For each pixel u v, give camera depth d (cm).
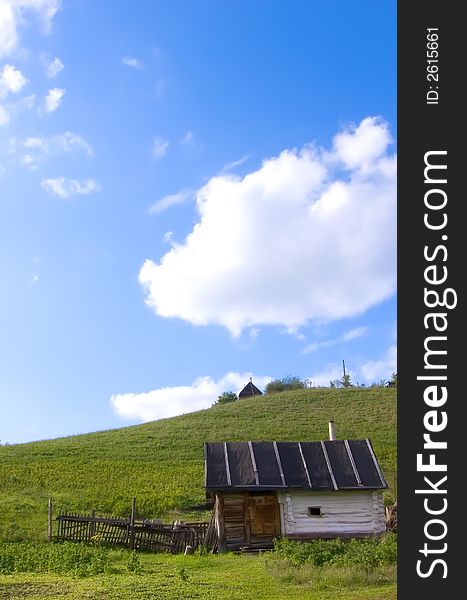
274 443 3089
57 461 5281
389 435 6228
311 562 1903
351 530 2864
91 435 6862
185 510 3881
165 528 2900
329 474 2938
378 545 2114
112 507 3838
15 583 1688
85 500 3941
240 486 2831
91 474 4778
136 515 3697
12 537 2961
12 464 5106
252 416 7456
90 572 1966
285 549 2108
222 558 2464
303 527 2858
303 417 7275
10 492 4112
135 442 6194
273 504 2902
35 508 3681
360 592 1516
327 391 8731
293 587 1628
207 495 3083
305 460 3012
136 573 1986
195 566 2212
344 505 2900
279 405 7994
